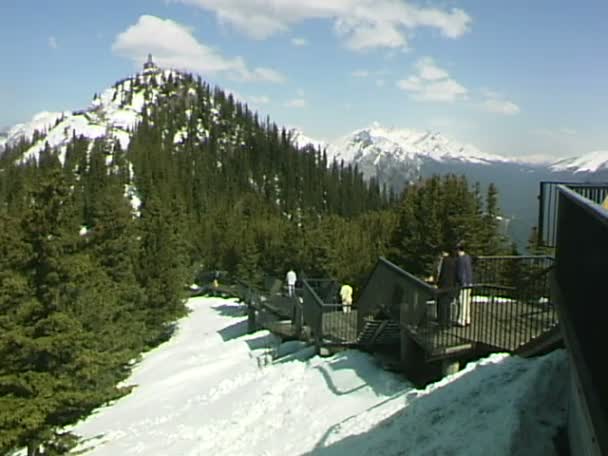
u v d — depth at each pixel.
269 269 49.38
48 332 13.90
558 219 8.46
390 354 14.77
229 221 81.75
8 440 12.67
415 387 11.82
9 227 14.55
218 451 11.95
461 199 29.05
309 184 171.62
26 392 13.49
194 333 34.28
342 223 60.50
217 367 22.06
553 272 8.89
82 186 117.50
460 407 8.36
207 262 69.50
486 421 7.43
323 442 9.95
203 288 57.34
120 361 17.56
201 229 77.88
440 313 11.64
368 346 15.47
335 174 181.62
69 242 14.72
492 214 33.84
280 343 22.28
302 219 55.91
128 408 18.73
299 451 10.12
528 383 7.78
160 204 41.94
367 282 15.45
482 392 8.50
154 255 33.78
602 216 4.21
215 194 143.00
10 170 138.75
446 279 12.59
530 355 9.25
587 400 4.21
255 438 12.02
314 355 17.30
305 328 19.72
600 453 3.84
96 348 16.23
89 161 145.25
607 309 4.02
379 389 12.43
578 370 4.82
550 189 14.26
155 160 157.12
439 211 28.81
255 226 71.12
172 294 33.72
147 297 30.80
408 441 8.21
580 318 5.56
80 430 17.19
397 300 13.45
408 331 12.62
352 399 12.32
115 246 28.23
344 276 35.28
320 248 38.66
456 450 7.05
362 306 15.77
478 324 12.23
